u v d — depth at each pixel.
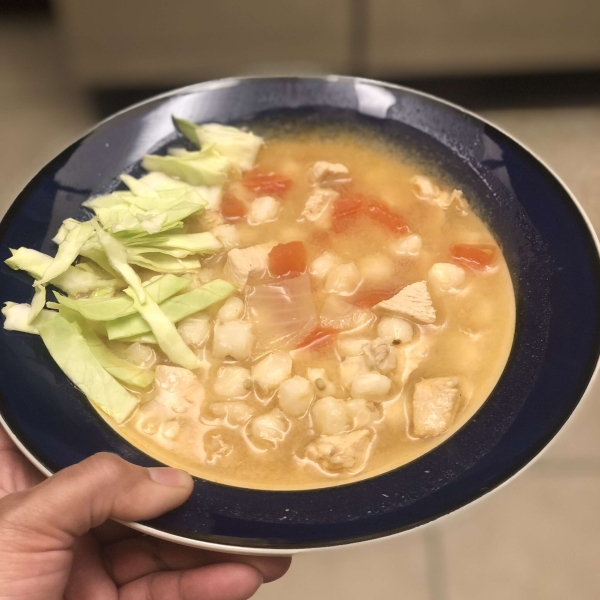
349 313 0.31
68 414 0.26
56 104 0.64
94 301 0.29
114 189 0.34
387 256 0.33
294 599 0.41
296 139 0.38
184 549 0.30
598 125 0.61
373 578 0.41
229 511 0.23
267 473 0.26
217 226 0.34
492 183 0.33
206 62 0.60
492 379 0.27
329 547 0.22
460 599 0.40
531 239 0.31
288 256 0.33
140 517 0.23
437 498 0.23
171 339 0.29
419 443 0.26
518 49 0.60
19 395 0.25
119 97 0.64
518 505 0.43
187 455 0.27
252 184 0.36
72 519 0.23
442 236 0.33
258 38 0.59
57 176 0.33
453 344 0.30
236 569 0.28
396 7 0.57
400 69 0.61
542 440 0.24
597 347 0.26
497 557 0.42
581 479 0.44
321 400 0.28
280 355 0.29
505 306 0.30
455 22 0.58
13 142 0.61
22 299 0.29
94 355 0.28
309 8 0.57
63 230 0.31
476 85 0.64
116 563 0.30
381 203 0.35
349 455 0.26
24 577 0.23
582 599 0.40
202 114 0.37
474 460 0.24
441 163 0.35
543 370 0.26
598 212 0.53
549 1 0.56
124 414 0.27
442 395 0.27
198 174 0.35
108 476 0.23
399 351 0.30
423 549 0.42
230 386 0.29
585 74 0.63
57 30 0.70
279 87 0.38
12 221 0.31
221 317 0.31
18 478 0.29
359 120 0.37
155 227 0.32
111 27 0.57
